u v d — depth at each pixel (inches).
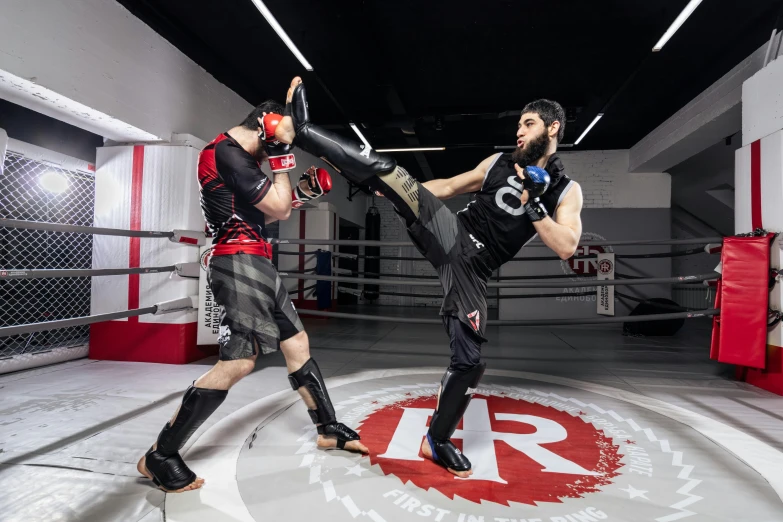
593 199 256.8
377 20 146.0
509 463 60.7
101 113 113.2
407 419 79.4
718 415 83.9
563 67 175.3
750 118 117.0
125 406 87.5
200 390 51.6
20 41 92.1
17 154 117.7
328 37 151.1
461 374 55.9
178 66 142.3
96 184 136.7
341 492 52.1
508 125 235.6
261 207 53.9
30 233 145.6
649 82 180.1
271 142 52.0
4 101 133.3
